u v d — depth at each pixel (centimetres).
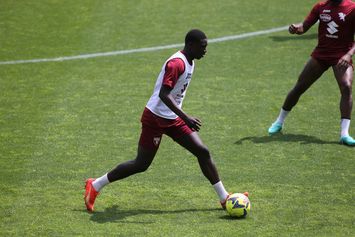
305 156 3281
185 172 3091
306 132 3616
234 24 5669
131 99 4141
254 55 4978
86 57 4994
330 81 4462
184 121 2458
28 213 2633
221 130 3647
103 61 4903
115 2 6325
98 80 4500
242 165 3175
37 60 4931
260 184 2950
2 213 2631
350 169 3117
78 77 4566
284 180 2995
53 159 3244
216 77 4534
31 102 4091
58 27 5678
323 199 2783
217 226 2502
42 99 4144
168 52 5059
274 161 3222
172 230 2461
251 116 3856
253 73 4597
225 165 3172
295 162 3206
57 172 3081
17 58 4975
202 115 3862
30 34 5509
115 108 3988
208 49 5125
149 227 2491
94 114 3891
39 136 3553
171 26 5650
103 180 2627
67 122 3762
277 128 3597
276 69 4672
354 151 3344
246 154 3312
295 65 4744
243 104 4044
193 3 6275
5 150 3356
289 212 2645
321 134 3584
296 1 6244
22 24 5741
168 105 2461
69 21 5822
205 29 5562
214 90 4288
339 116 3853
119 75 4600
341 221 2556
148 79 4512
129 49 5150
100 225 2511
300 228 2489
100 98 4159
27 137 3538
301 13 5894
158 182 2972
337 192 2856
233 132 3619
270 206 2709
